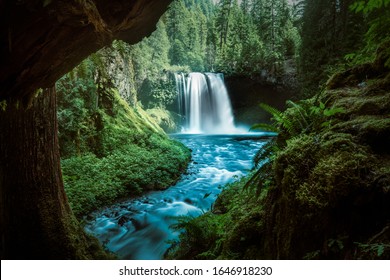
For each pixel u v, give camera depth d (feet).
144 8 7.79
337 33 42.88
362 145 7.57
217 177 37.40
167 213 25.82
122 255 19.17
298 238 7.35
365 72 11.48
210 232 14.53
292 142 9.07
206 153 53.47
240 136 80.33
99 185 27.73
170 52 111.45
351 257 6.06
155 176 33.47
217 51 128.77
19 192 12.87
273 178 10.08
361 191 6.40
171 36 115.55
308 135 9.78
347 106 9.71
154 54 87.92
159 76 82.58
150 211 26.20
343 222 6.53
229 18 136.15
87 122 33.27
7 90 7.00
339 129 8.59
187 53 116.78
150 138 43.19
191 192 31.40
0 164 12.42
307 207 7.16
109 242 20.90
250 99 99.81
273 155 10.87
